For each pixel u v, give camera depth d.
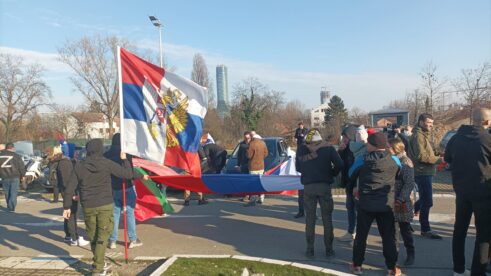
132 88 5.95
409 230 5.37
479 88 22.22
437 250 6.05
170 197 11.26
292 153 12.41
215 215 8.80
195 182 7.04
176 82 6.15
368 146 4.98
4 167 9.95
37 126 52.41
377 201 4.84
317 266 5.52
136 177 5.57
